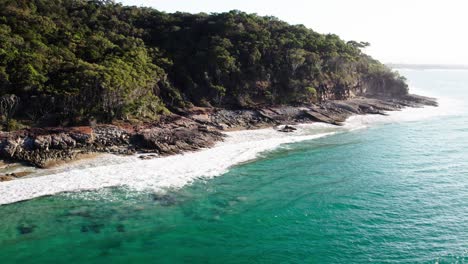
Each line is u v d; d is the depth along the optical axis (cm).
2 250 3312
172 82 9056
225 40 10088
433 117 9656
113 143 6116
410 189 4803
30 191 4441
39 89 6288
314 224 3900
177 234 3691
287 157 6134
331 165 5772
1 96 5981
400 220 3966
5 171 4947
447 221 3928
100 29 9838
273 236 3678
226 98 9144
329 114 9144
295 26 12406
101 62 7525
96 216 3962
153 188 4706
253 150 6469
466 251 3362
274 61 10294
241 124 8069
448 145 6944
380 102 10888
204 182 4966
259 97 9556
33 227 3694
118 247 3450
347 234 3697
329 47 11556
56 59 7125
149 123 7050
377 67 12788
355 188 4853
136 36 10388
